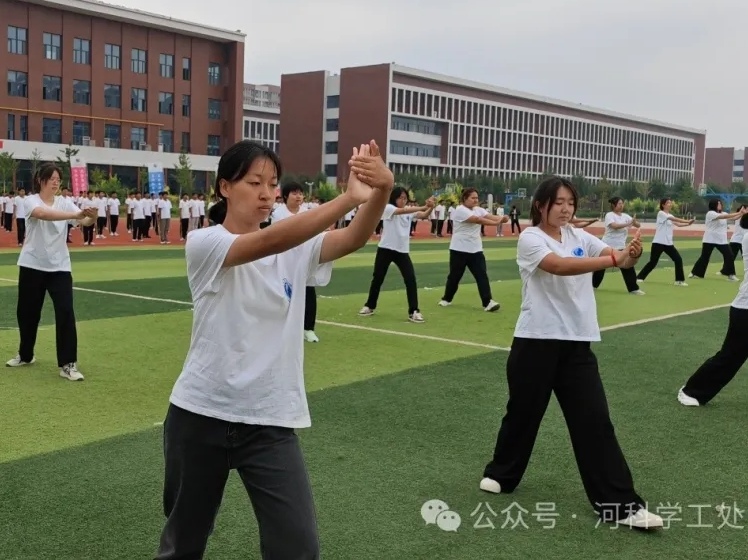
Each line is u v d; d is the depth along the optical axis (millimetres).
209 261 2621
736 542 3934
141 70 56188
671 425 5871
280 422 2682
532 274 4211
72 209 6918
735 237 17891
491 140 82812
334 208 2471
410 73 74438
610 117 94688
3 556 3586
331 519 4078
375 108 73125
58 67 51969
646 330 10023
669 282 16453
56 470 4664
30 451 4992
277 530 2615
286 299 2719
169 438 2771
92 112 53688
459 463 4961
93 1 52250
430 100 76812
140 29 55750
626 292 14500
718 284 16172
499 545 3850
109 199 29156
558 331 4176
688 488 4633
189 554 2789
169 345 8367
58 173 6777
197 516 2756
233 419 2654
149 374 7086
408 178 66125
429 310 11555
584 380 4176
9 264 16422
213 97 60438
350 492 4441
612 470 4102
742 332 6137
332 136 77688
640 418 6043
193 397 2705
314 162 78375
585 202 68375
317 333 9398
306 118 78750
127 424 5598
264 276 2693
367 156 2533
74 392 6430
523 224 46562
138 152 55719
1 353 7828
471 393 6633
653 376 7441
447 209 35844
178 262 18141
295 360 2752
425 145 77125
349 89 74688
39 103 51250
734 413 6215
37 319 7164
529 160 86625
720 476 4832
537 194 4328
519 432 4426
